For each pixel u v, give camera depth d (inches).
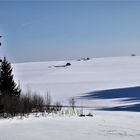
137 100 1727.4
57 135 658.2
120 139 614.2
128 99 1784.0
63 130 723.4
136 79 3289.9
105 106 1502.2
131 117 996.6
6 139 611.8
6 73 1473.9
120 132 694.5
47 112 1151.6
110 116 1029.8
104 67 5462.6
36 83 3225.9
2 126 794.2
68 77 3902.6
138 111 1261.1
